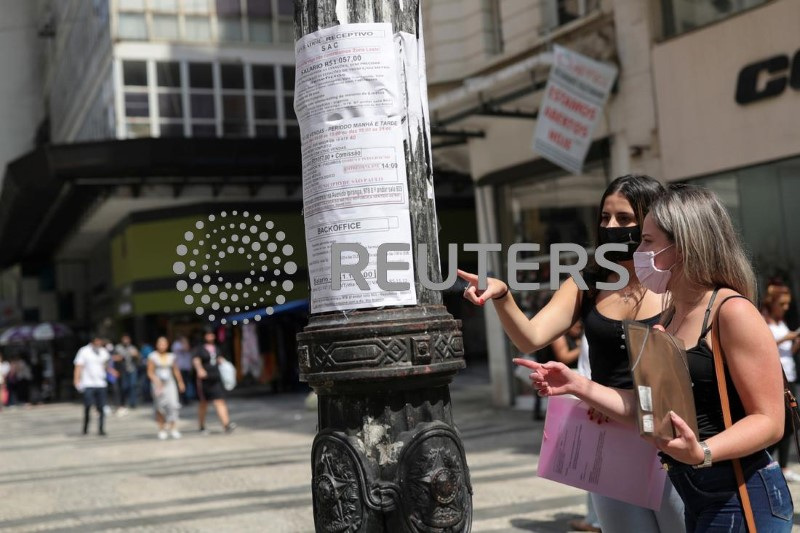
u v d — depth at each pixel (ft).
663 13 39.60
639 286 11.17
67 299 134.72
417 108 10.61
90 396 56.54
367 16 10.43
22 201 90.43
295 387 83.56
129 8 83.71
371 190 10.27
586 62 39.29
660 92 39.40
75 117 108.58
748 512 8.52
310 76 10.60
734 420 8.66
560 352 28.45
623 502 11.22
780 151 34.42
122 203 86.43
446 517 10.02
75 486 34.35
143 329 91.81
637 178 11.34
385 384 10.02
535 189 48.39
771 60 34.58
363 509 9.98
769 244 35.40
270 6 88.12
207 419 62.64
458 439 10.38
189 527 25.17
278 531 23.89
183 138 76.95
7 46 148.77
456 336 10.51
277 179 83.30
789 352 26.71
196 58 85.56
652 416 8.02
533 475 29.78
